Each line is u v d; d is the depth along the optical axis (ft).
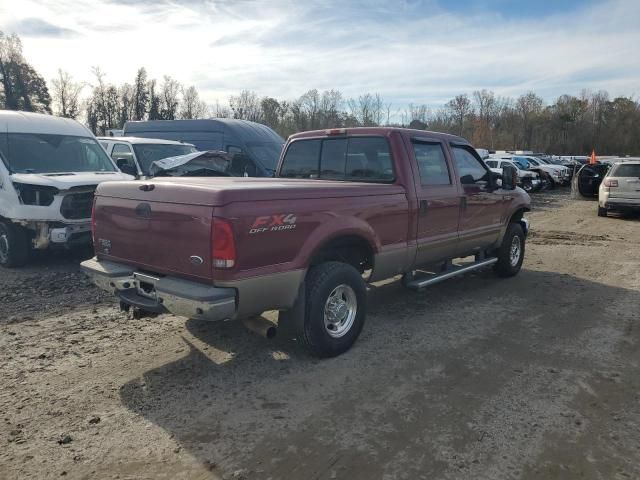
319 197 14.06
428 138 18.75
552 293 22.54
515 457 10.30
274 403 12.39
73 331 16.89
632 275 26.16
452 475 9.70
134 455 10.23
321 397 12.71
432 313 19.49
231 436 10.95
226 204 11.91
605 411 12.20
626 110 264.72
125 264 14.55
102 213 15.06
